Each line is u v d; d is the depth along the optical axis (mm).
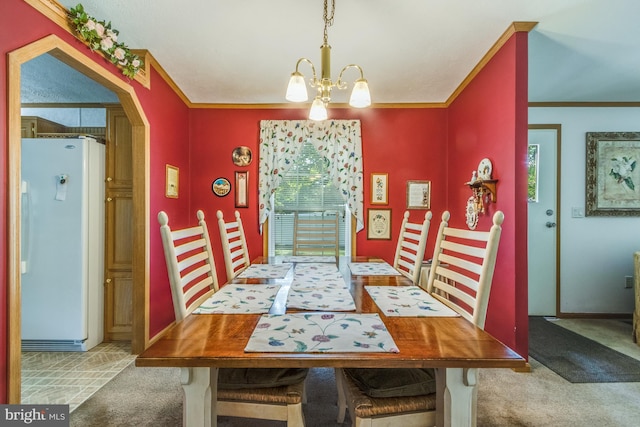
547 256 3252
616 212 3209
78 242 2381
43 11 1526
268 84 2951
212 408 1023
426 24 2012
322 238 3096
